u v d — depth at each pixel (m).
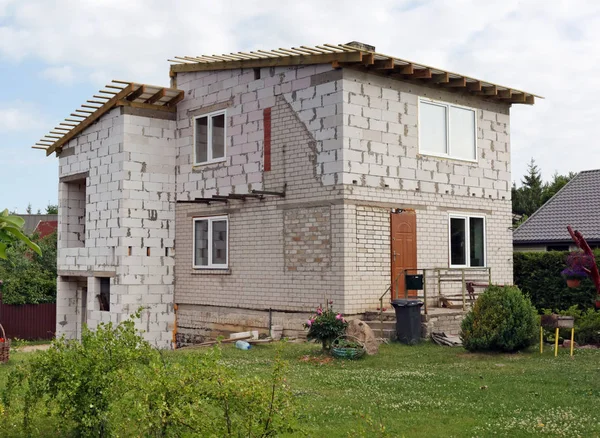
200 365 6.52
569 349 15.41
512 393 10.80
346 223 16.55
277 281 17.98
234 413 6.36
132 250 19.95
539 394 10.70
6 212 4.05
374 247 17.16
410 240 17.98
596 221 27.27
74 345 8.19
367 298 16.95
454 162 19.33
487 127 20.36
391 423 9.02
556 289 22.50
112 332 8.22
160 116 20.70
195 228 20.34
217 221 19.77
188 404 6.22
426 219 18.47
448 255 19.02
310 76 17.36
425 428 8.82
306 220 17.33
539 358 14.27
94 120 21.09
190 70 20.41
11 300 25.38
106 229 20.48
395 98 17.81
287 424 6.30
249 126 18.84
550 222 28.56
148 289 20.22
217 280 19.56
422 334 16.64
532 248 28.70
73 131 21.84
